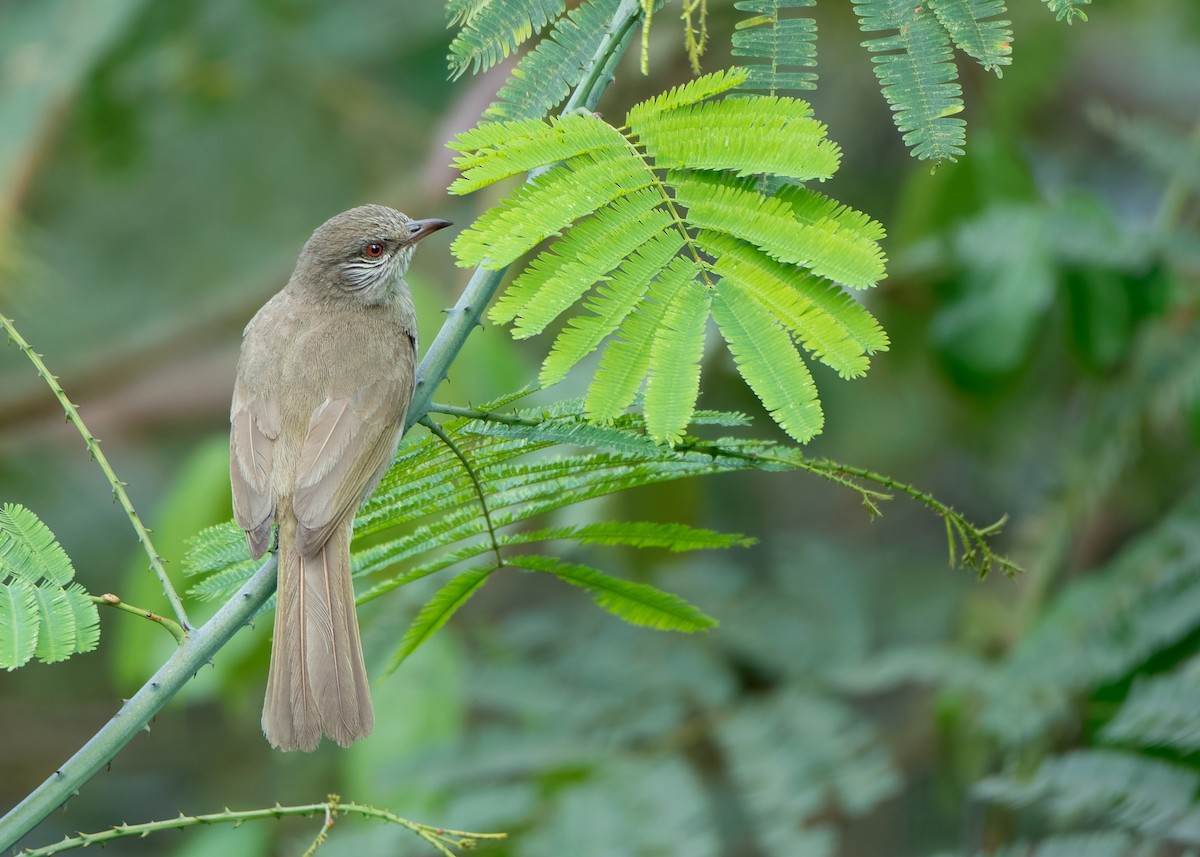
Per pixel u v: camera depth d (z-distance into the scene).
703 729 11.35
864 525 14.57
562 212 6.03
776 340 5.85
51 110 13.41
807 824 11.68
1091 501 11.84
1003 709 10.69
